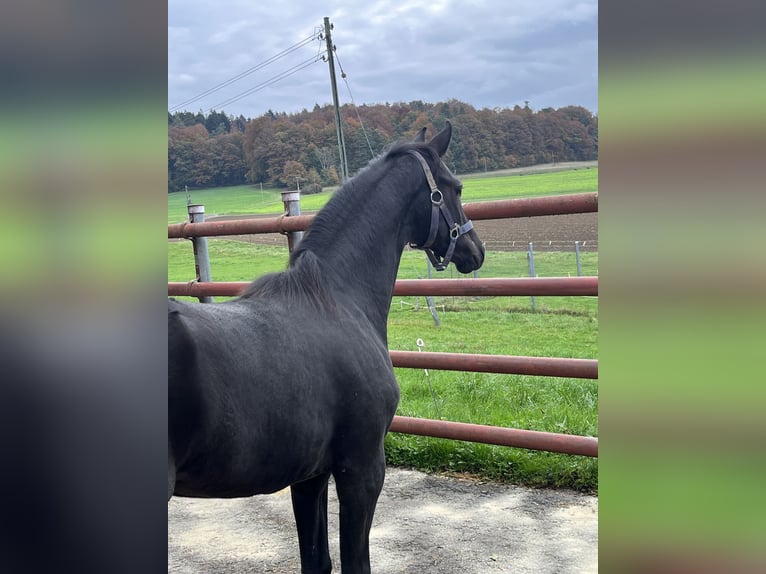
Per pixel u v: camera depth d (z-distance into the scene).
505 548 2.84
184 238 4.50
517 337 9.44
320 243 2.28
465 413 4.66
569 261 18.14
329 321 2.05
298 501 2.37
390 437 4.10
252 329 1.81
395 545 2.88
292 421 1.81
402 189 2.46
